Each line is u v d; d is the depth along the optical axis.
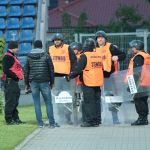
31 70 38.56
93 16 125.31
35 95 38.69
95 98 39.00
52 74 38.56
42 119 42.44
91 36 55.84
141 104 39.06
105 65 40.00
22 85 55.12
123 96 40.22
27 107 53.75
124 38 57.44
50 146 31.05
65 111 40.69
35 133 35.88
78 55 42.38
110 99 40.44
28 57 38.66
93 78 38.31
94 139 33.25
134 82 39.09
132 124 39.25
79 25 100.62
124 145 31.05
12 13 71.06
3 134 35.22
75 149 30.02
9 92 39.97
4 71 39.78
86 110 38.75
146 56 39.38
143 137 33.81
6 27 70.00
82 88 38.84
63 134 35.50
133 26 90.62
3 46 49.03
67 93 40.12
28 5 71.25
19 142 32.28
